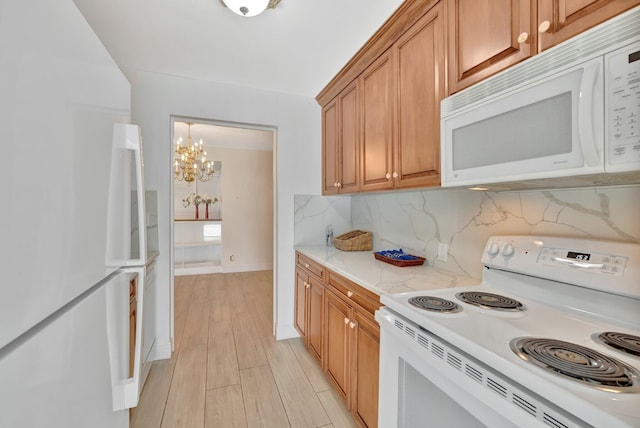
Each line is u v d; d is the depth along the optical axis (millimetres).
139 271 906
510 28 969
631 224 928
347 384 1622
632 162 618
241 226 5367
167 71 2256
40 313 453
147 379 2031
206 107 2408
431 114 1323
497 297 1118
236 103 2502
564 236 1095
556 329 832
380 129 1739
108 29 1716
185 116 2352
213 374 2100
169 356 2312
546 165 785
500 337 767
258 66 2166
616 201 963
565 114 736
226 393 1887
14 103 394
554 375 586
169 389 1927
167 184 2311
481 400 679
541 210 1190
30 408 430
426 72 1354
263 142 4934
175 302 3639
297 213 2746
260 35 1778
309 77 2350
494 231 1400
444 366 792
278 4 1505
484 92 977
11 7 386
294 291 2734
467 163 1052
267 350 2465
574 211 1078
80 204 590
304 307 2436
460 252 1594
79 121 586
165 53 1991
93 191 653
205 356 2352
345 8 1531
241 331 2828
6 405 379
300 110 2736
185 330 2834
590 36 688
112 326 783
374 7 1522
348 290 1623
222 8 1537
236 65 2154
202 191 5496
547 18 858
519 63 885
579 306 955
